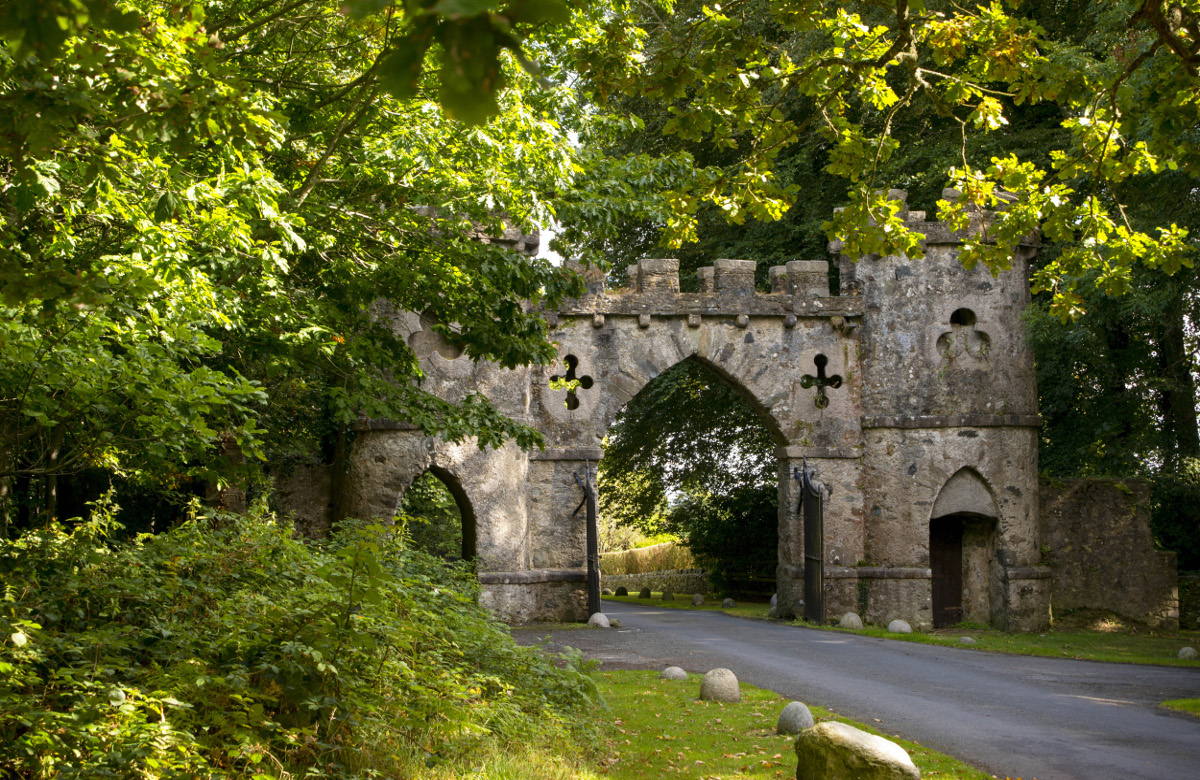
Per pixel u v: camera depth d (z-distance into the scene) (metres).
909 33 7.53
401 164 10.27
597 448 19.23
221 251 7.61
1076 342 18.14
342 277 10.71
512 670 8.67
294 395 14.75
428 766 6.16
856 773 6.24
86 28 4.11
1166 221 15.71
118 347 7.38
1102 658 15.11
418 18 1.90
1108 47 16.62
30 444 9.56
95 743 4.75
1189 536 22.47
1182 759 8.02
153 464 8.23
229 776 5.18
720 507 28.30
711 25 7.70
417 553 10.80
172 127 4.51
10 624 5.24
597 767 7.07
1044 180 8.80
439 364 18.44
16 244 5.27
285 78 9.88
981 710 10.19
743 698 10.32
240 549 7.48
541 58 11.16
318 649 6.25
